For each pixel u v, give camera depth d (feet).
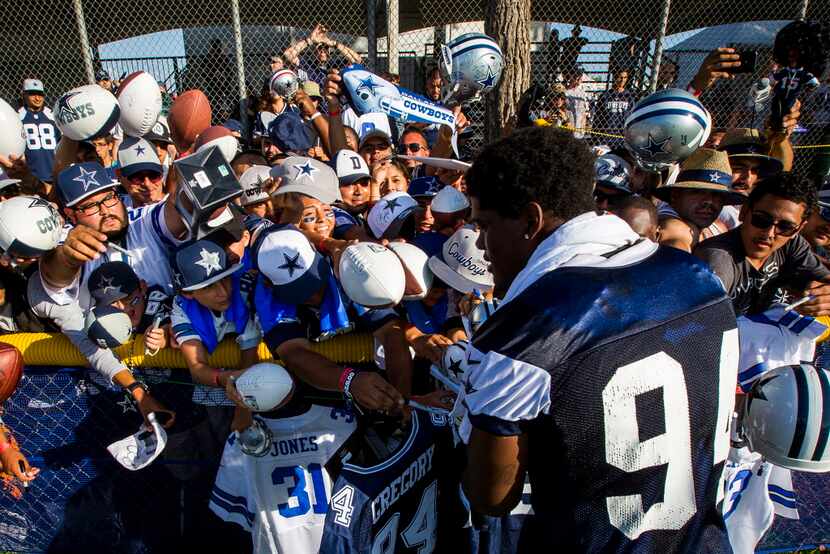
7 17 24.56
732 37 25.31
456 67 10.00
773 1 24.23
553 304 3.60
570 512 3.80
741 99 18.15
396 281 5.78
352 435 6.91
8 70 25.35
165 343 6.75
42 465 7.79
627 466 3.63
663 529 3.79
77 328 6.91
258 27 25.18
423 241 7.51
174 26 26.94
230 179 6.08
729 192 8.45
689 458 3.77
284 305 6.14
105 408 7.50
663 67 19.38
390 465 7.03
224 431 7.42
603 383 3.50
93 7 24.72
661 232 7.64
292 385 5.92
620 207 7.04
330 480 6.95
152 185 9.16
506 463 3.75
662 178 10.25
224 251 6.28
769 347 6.88
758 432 5.46
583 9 26.03
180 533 8.04
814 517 9.07
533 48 25.91
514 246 4.19
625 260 3.90
